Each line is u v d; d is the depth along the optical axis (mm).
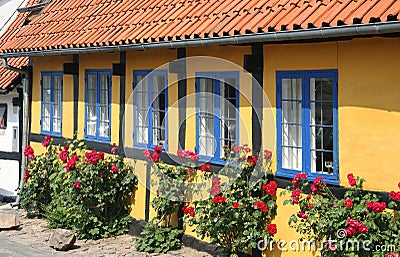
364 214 6121
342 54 6586
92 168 9859
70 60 11461
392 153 6125
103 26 10062
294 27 6438
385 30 5629
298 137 7234
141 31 8945
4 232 10352
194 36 7754
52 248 9227
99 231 9789
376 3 6027
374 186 6281
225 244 7930
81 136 11219
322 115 6891
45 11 12938
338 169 6641
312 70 6918
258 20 7094
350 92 6512
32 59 12781
